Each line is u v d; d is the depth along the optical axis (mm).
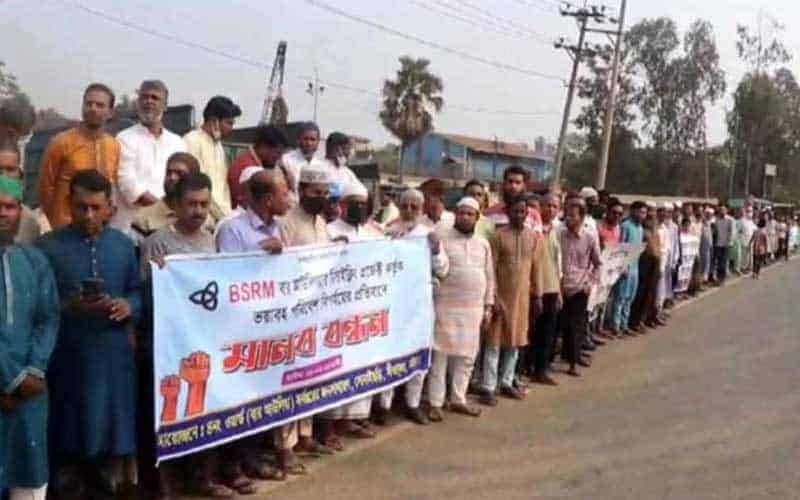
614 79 38688
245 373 5836
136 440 5473
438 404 7980
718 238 22578
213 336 5566
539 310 9266
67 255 4859
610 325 13266
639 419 8344
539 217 9539
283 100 40344
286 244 6469
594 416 8406
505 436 7594
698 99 70500
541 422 8109
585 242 10414
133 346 5133
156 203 6062
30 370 4414
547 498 6078
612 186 68812
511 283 8711
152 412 5438
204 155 7078
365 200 7285
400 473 6461
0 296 4355
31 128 6988
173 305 5285
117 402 5035
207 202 5535
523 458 6984
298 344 6297
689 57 70500
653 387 9797
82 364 4922
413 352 7668
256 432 5961
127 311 4980
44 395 4543
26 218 5258
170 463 5871
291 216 6559
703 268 20484
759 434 7902
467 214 7996
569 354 10398
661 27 70312
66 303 4832
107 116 6172
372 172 18406
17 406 4410
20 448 4453
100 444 4992
